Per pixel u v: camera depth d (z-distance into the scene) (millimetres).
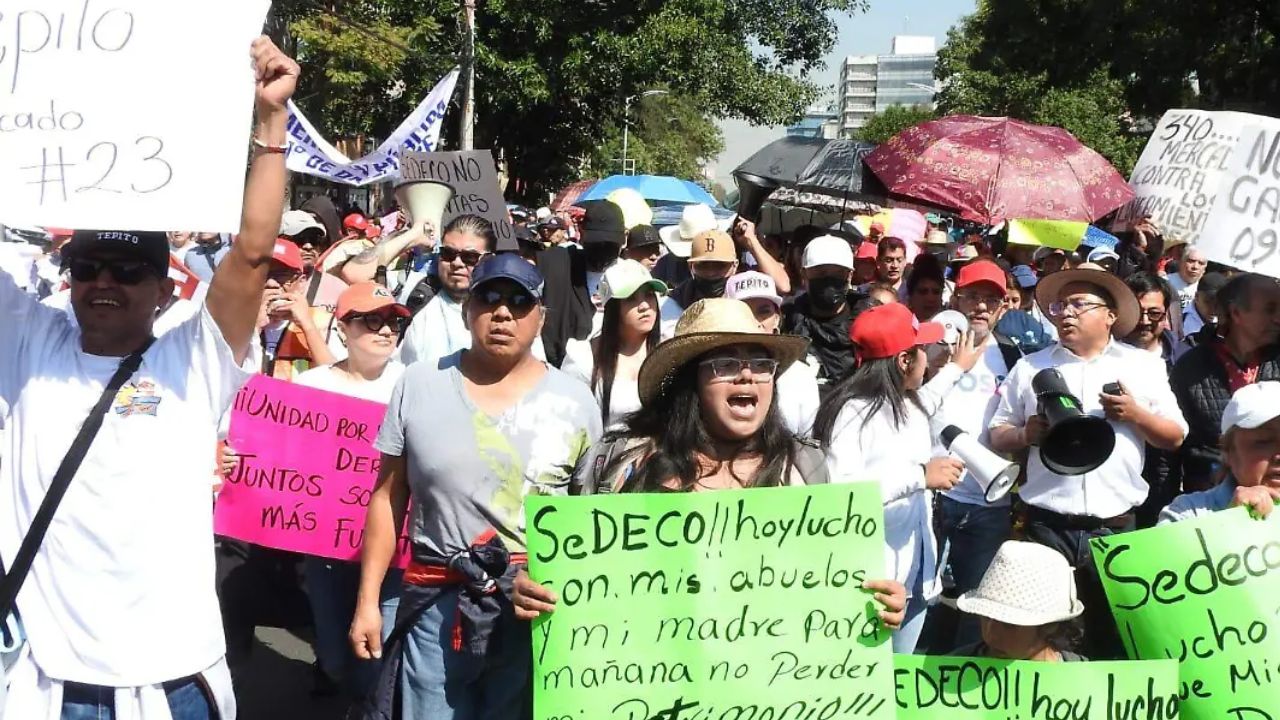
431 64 24375
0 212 2797
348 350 5242
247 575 5164
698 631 3295
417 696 3654
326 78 21297
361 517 5004
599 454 3486
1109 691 3475
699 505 3297
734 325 3297
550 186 30828
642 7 26281
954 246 13523
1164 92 26922
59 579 2990
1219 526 3590
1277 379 5125
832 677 3326
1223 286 5207
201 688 3133
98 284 3031
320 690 5586
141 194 2828
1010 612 3408
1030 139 8453
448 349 6109
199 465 3143
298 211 7898
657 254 8555
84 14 2898
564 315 8031
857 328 4477
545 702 3264
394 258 7297
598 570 3275
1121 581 3662
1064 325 5055
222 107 2883
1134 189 7562
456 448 3627
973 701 3477
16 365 3156
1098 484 4863
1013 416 5207
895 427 4449
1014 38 28250
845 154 13406
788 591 3320
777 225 17500
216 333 3121
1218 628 3590
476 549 3533
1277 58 25141
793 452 3451
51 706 2998
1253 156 6359
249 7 2945
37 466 3031
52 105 2859
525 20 25062
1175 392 5312
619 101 28094
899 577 4492
